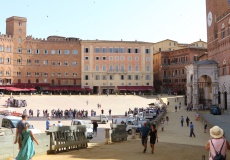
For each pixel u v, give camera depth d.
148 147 29.98
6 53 142.25
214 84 95.19
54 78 151.38
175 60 159.25
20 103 96.75
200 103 100.69
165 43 175.88
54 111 83.56
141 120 57.19
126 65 153.25
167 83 161.62
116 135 35.09
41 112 91.88
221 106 91.44
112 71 151.88
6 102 97.19
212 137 13.41
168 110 94.88
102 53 152.50
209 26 107.12
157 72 166.38
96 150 27.20
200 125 62.19
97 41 152.12
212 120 66.50
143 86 153.25
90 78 151.62
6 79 142.00
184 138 43.56
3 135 21.91
